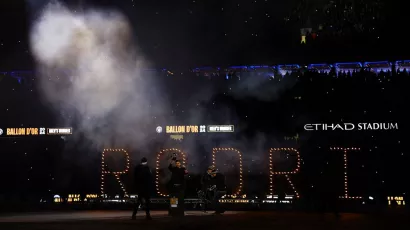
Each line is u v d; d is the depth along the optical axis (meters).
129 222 16.77
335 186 23.80
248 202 26.73
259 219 18.69
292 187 26.53
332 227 15.55
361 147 26.31
